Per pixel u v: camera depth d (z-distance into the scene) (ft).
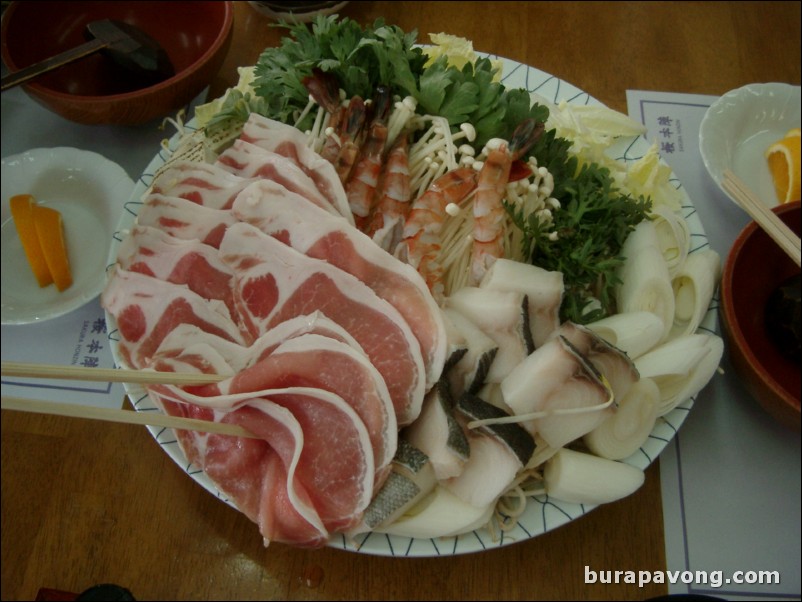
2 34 1.69
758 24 1.95
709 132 1.68
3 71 1.82
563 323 1.36
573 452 1.27
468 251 1.46
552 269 1.41
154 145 1.79
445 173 1.48
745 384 1.36
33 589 1.33
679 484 1.39
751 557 1.33
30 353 1.53
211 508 1.39
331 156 1.46
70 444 1.45
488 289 1.32
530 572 1.33
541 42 1.92
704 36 1.93
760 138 1.74
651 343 1.34
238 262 1.31
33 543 1.37
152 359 1.25
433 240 1.39
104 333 1.56
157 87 1.63
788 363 1.43
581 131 1.58
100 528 1.37
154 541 1.36
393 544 1.22
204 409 1.24
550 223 1.42
